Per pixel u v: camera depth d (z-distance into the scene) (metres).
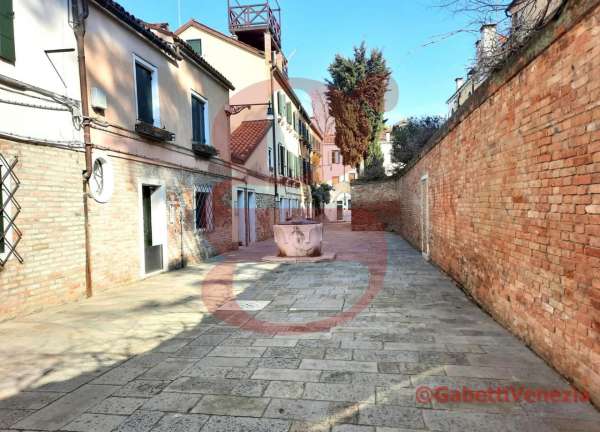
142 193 8.94
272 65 20.16
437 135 8.72
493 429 2.63
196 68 11.79
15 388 3.45
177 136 10.51
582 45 2.98
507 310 4.62
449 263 7.92
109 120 7.66
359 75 24.08
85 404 3.13
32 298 5.85
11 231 5.53
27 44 5.84
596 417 2.75
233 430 2.70
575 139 3.10
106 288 7.47
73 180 6.64
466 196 6.47
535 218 3.82
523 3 4.84
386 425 2.71
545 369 3.52
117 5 7.62
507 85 4.53
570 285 3.19
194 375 3.62
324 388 3.28
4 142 5.45
